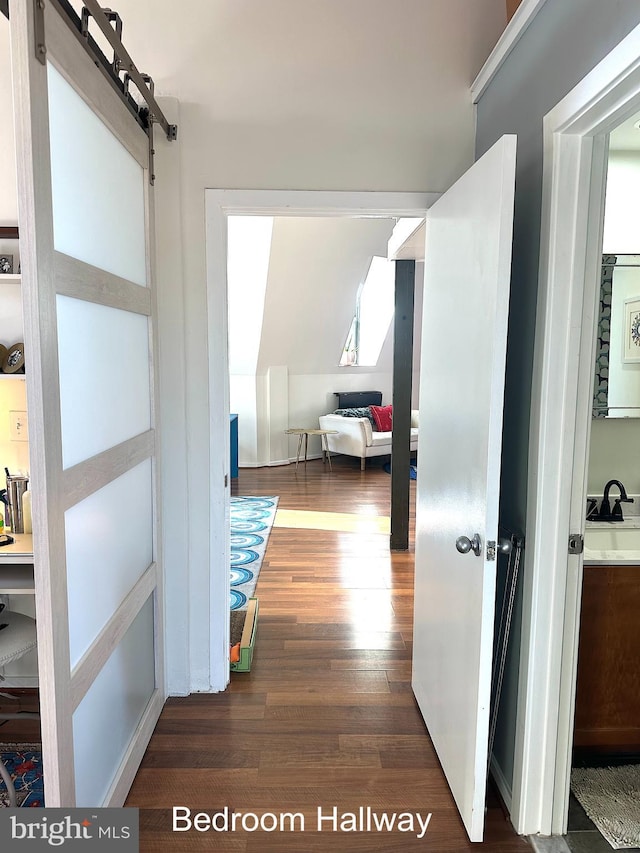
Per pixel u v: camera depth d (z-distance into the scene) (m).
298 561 4.48
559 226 1.71
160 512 2.50
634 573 2.12
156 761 2.24
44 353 1.35
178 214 2.45
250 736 2.39
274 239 6.19
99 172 1.80
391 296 8.42
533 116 1.88
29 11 1.25
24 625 2.25
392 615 3.54
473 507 1.89
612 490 2.63
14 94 1.26
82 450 1.65
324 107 2.47
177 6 2.42
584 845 1.87
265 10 2.43
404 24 2.46
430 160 2.51
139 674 2.29
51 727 1.42
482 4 2.46
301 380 8.32
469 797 1.87
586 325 1.77
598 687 2.18
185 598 2.63
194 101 2.45
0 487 2.73
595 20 1.48
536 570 1.83
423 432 2.59
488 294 1.78
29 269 1.30
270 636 3.26
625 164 2.50
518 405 2.01
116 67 1.93
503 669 1.99
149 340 2.36
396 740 2.38
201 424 2.58
